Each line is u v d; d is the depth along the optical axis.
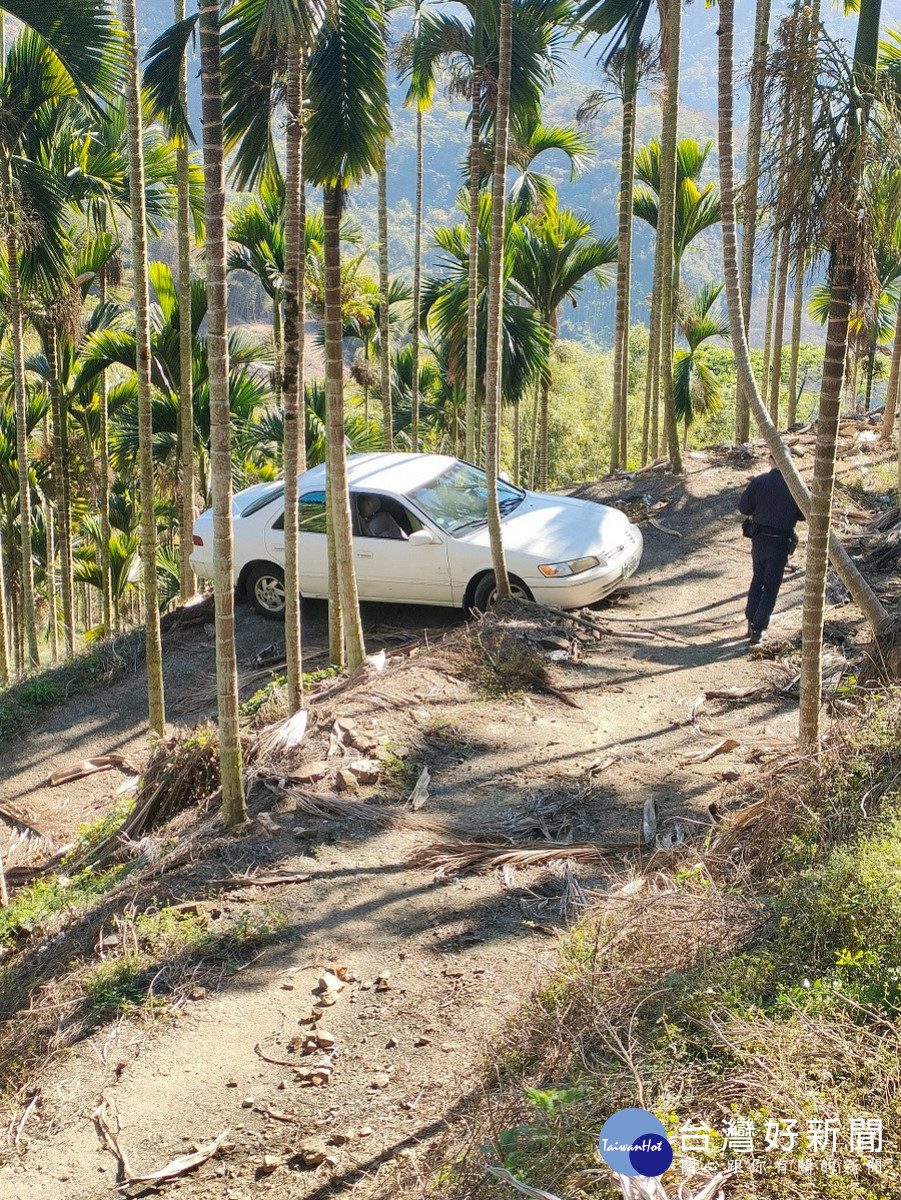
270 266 16.72
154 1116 4.25
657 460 16.36
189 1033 4.73
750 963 4.08
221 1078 4.43
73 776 9.70
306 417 17.91
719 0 7.54
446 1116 3.98
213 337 5.92
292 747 7.14
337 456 8.78
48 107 12.70
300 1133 4.07
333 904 5.61
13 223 11.58
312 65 7.11
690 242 18.11
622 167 15.06
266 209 16.39
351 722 7.46
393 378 24.44
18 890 7.61
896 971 3.64
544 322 18.88
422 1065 4.34
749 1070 3.34
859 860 4.36
